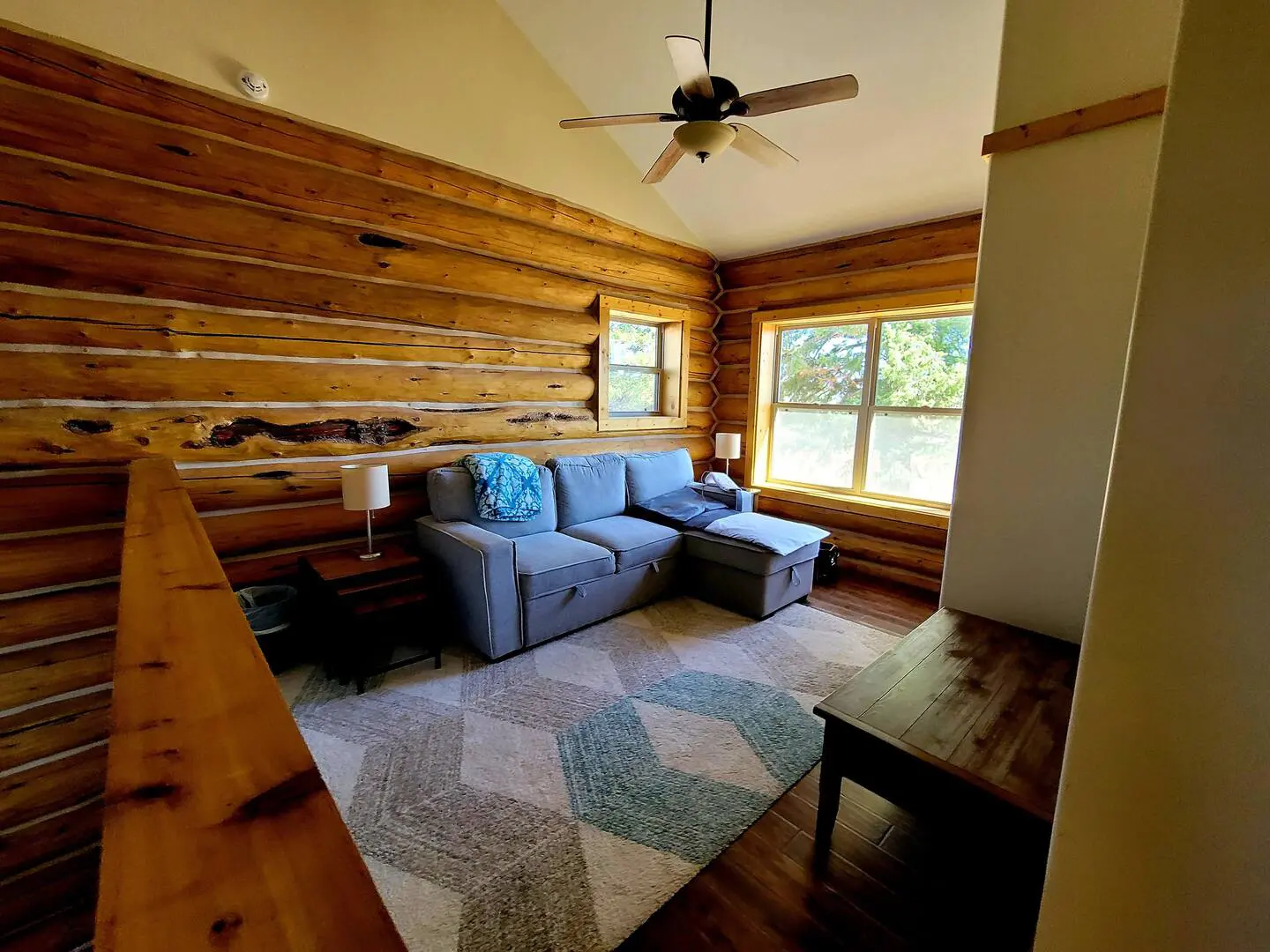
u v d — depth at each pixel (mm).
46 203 2076
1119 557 625
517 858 1630
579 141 3619
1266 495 519
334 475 2904
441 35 2912
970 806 1320
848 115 3143
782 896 1527
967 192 3432
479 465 3156
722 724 2291
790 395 4828
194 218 2365
